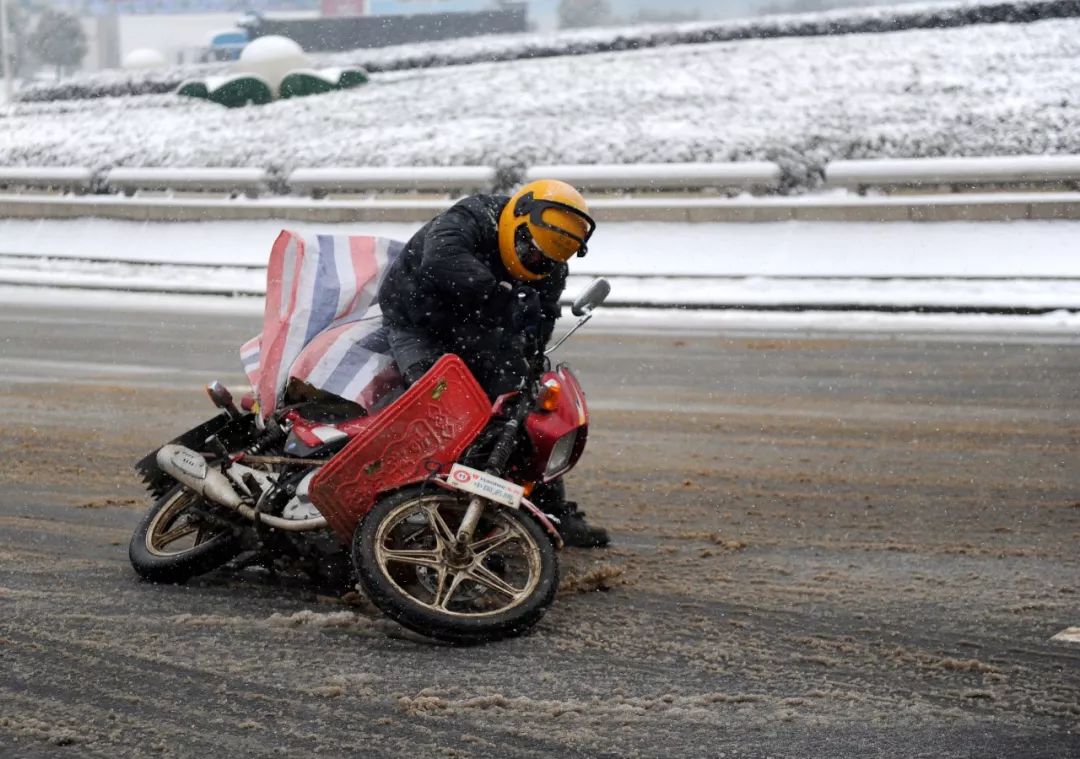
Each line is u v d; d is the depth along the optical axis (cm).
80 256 2097
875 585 546
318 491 478
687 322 1454
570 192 527
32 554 586
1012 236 1706
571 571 566
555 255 523
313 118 2533
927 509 681
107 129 2639
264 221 2119
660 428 902
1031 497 702
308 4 6069
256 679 425
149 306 1645
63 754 366
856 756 370
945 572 566
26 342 1328
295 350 553
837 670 443
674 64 2630
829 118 2117
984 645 468
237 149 2373
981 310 1466
